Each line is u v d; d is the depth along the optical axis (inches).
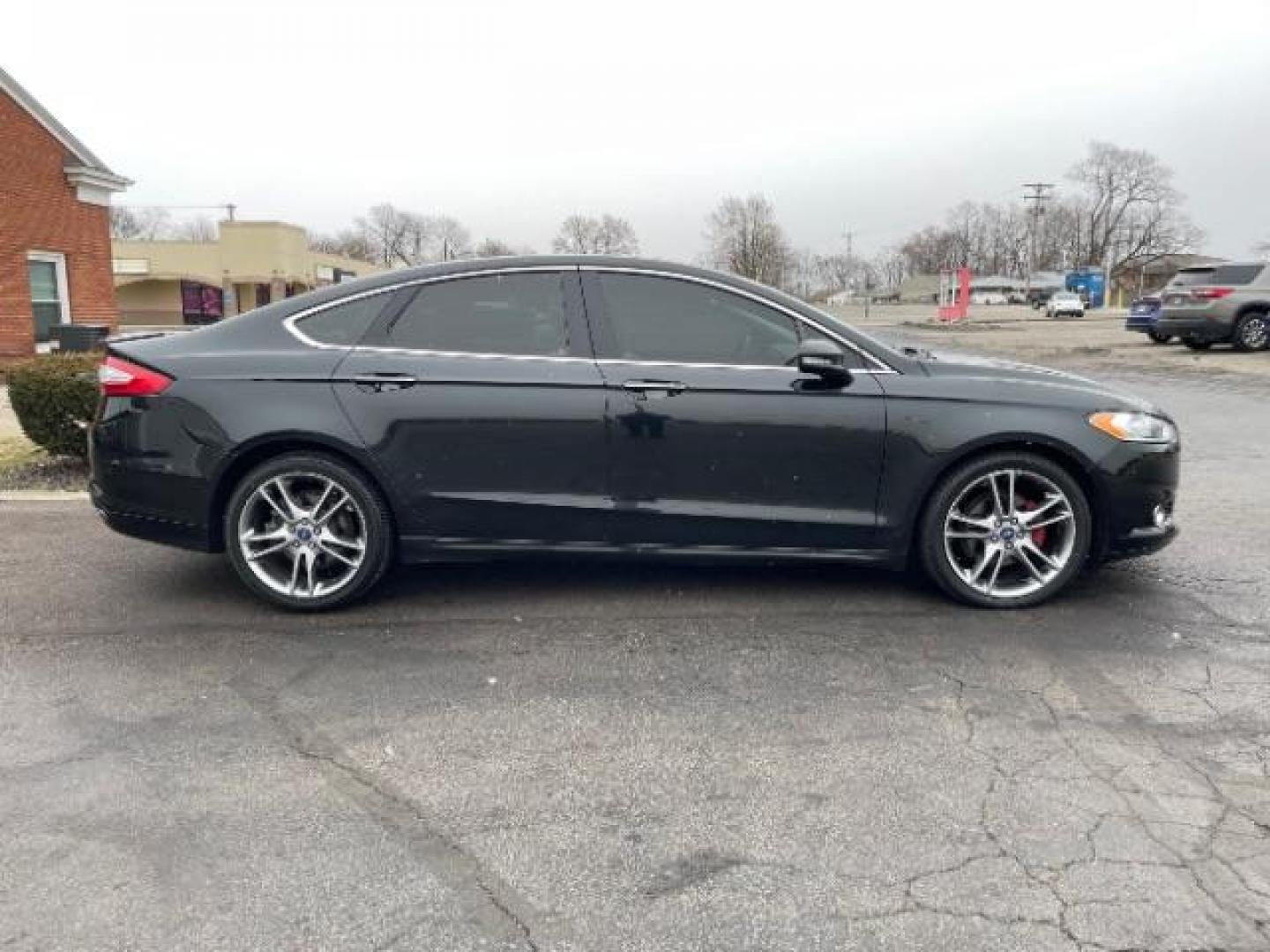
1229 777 114.0
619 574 191.2
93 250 693.9
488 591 181.9
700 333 165.9
